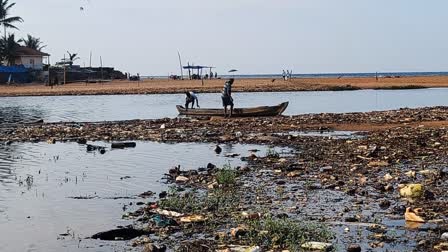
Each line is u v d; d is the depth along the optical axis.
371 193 14.24
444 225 11.09
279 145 24.31
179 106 40.94
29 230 11.80
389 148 21.80
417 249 9.70
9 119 41.81
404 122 32.16
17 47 119.19
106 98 69.94
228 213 12.59
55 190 15.83
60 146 25.97
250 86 86.62
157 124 34.59
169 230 11.38
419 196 13.52
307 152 21.81
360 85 87.69
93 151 23.95
